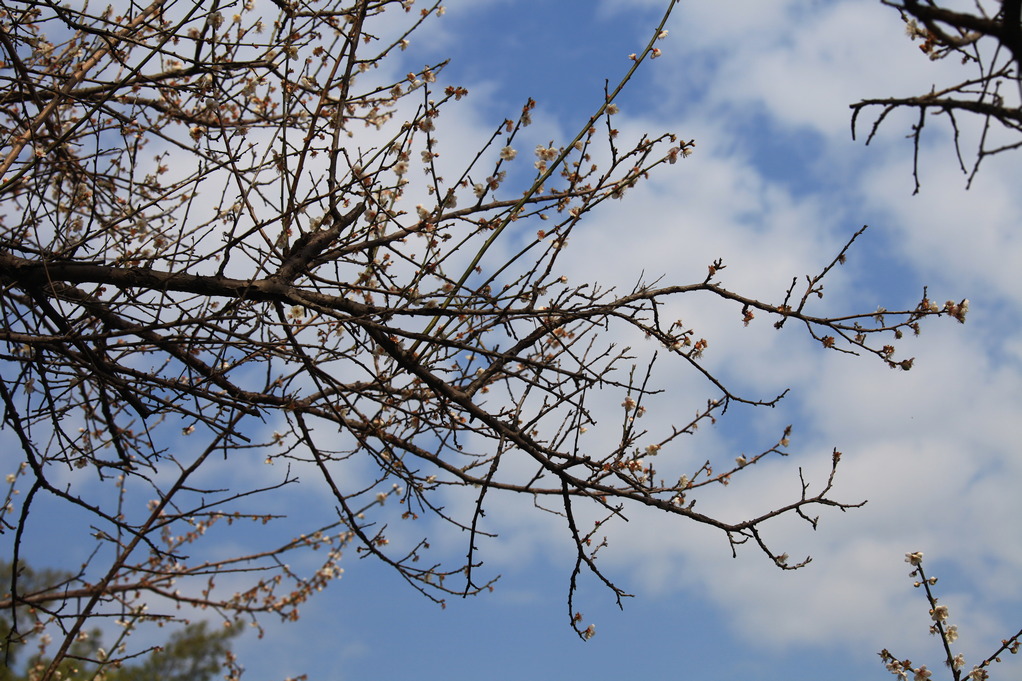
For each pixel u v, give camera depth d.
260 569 4.97
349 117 5.23
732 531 4.00
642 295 3.98
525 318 3.88
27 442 3.90
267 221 3.87
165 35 4.21
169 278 3.85
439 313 3.71
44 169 4.77
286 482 4.61
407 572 4.35
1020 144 2.23
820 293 3.92
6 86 4.62
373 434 4.34
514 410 4.09
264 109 5.42
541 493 4.32
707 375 4.05
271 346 3.77
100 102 4.03
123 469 4.23
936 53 2.74
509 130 3.87
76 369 4.11
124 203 4.86
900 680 4.16
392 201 4.06
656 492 4.09
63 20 4.15
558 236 3.99
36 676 5.42
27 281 3.98
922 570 4.21
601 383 3.86
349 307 3.95
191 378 4.23
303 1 4.63
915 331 3.90
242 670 5.84
